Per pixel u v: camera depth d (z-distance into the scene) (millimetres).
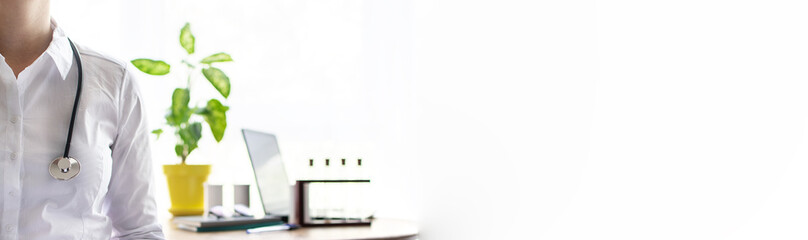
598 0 1979
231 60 2502
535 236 2143
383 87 2670
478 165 2346
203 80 2756
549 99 2123
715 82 1694
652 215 1810
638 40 1874
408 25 2627
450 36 2479
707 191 1705
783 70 1573
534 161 2152
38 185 1136
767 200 1599
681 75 1767
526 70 2203
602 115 1958
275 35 2764
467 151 2391
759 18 1618
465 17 2426
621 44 1916
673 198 1771
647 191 1829
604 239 1938
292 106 2736
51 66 1163
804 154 1542
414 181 2555
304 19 2756
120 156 1300
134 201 1322
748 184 1633
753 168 1625
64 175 1137
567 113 2057
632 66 1885
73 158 1154
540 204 2133
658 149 1815
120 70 1269
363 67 2707
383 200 2629
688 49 1754
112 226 1319
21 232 1127
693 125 1740
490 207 2295
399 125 2621
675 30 1782
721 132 1688
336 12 2740
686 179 1745
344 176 2645
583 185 2004
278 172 2350
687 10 1753
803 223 1540
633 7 1885
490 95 2320
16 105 1106
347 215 2234
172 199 2410
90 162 1191
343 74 2725
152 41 2787
